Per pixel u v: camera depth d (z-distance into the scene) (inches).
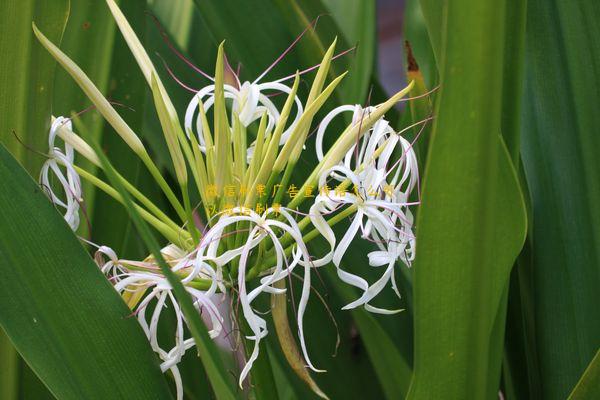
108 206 33.9
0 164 26.2
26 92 28.4
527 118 33.3
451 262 25.1
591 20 32.1
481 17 22.9
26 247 26.3
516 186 25.5
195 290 26.7
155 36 39.6
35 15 28.4
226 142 26.9
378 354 36.3
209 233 26.5
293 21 36.7
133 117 34.9
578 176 32.5
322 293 38.3
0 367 29.6
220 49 26.1
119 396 26.8
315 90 27.7
